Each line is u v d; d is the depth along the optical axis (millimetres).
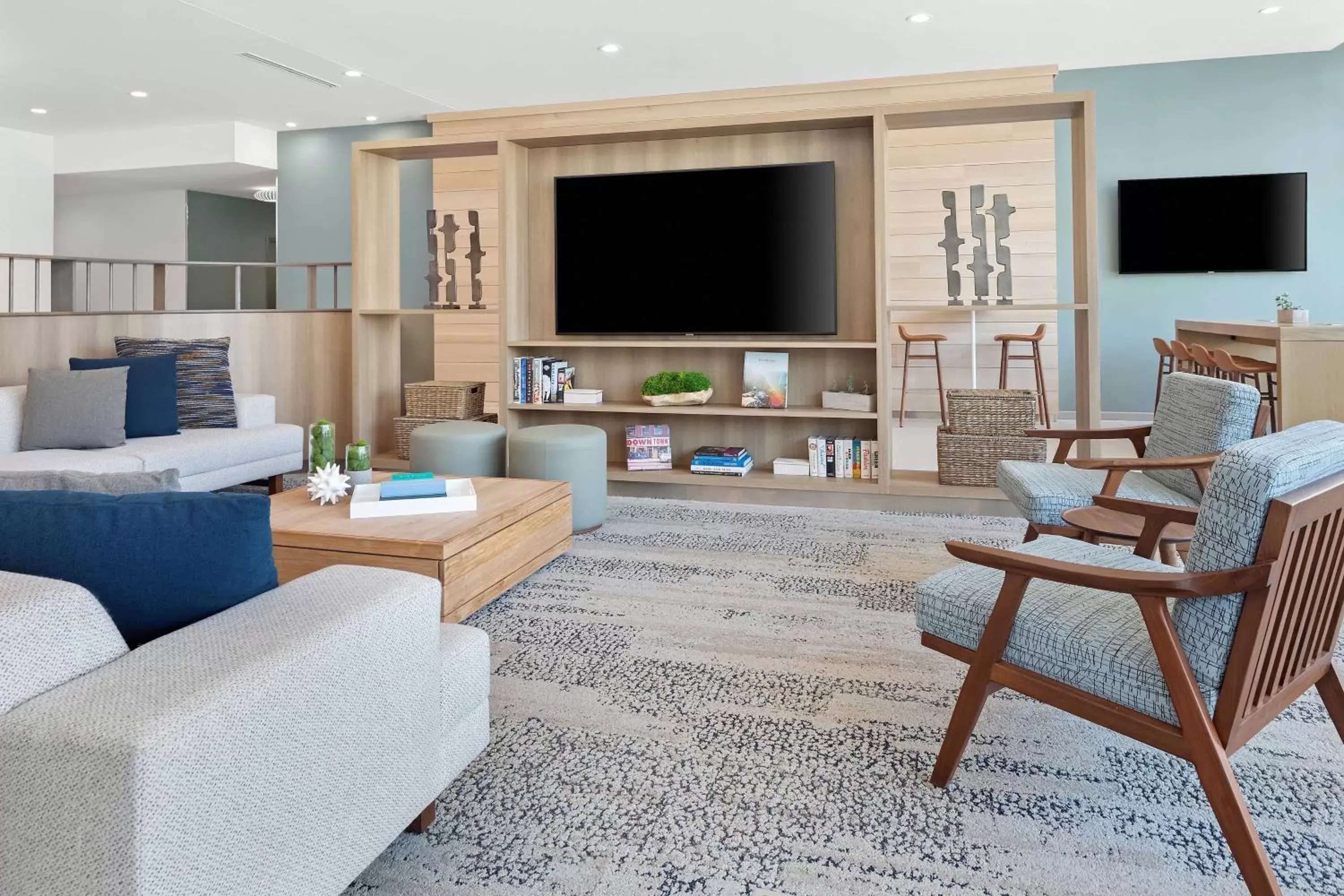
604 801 1800
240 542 1325
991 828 1698
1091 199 4199
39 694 1059
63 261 5293
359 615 1346
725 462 4801
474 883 1536
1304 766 1923
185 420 4672
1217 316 7145
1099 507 2703
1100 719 1630
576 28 5852
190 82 7188
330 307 9078
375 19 5711
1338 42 6512
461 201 8508
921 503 4453
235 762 1087
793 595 3145
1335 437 1613
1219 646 1482
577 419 5297
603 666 2504
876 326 4477
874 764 1946
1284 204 6895
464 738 1728
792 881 1541
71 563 1244
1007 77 6961
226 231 11359
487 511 3041
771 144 4867
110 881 975
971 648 1839
